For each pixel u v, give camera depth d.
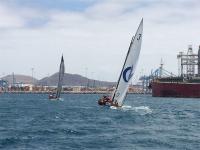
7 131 42.53
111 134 39.97
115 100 82.69
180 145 32.97
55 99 164.25
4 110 87.00
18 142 34.19
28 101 156.25
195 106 111.75
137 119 58.91
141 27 78.06
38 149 30.58
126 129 44.94
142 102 142.25
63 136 38.31
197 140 36.06
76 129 44.44
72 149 30.59
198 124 52.69
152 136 38.50
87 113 72.19
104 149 30.66
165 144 33.44
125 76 80.38
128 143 33.75
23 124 51.31
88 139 36.06
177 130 44.53
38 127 46.97
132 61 79.19
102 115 66.75
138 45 77.94
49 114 71.75
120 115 66.31
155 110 84.62
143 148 31.30
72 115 68.19
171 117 65.19
